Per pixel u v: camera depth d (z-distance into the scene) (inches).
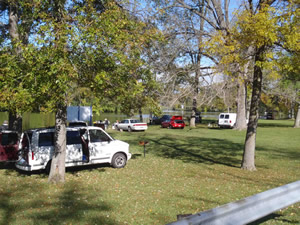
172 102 512.7
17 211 250.8
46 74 259.8
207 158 574.9
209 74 506.3
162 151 674.8
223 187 340.2
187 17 591.8
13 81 283.4
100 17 297.3
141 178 389.1
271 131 1322.6
